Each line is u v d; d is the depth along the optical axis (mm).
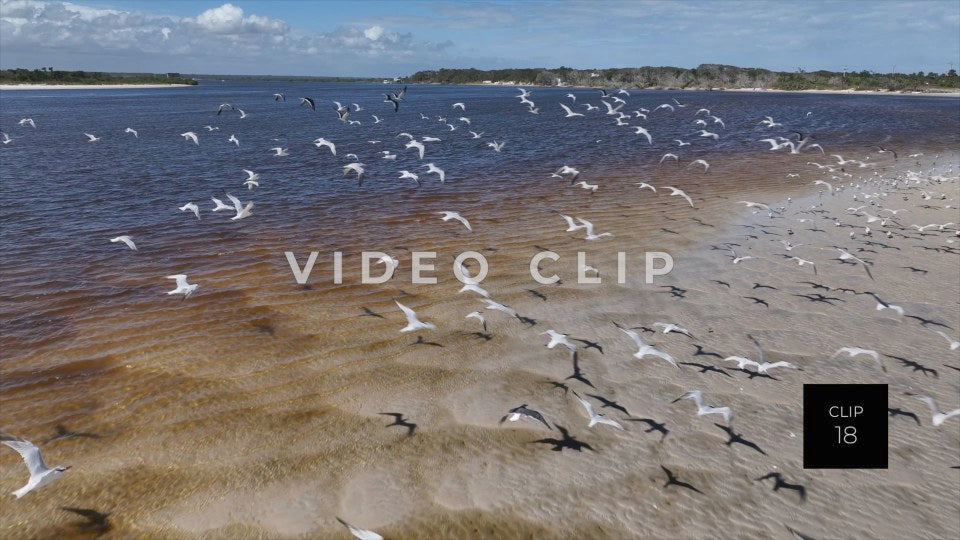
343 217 33406
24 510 12867
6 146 59188
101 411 15867
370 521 12719
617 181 43156
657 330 20609
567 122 86500
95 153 55438
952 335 20047
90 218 32906
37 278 24141
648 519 12852
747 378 17812
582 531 12547
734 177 44625
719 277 24969
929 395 16859
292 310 21672
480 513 12953
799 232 30531
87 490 13406
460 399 16797
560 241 29250
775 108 113000
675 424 15805
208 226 31516
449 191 39844
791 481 13883
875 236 29688
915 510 13055
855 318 21297
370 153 55688
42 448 14492
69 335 19531
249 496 13359
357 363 18406
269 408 16188
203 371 17703
